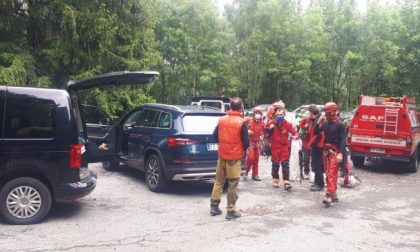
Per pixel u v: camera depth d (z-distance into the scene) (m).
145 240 5.45
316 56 32.28
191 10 30.45
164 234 5.71
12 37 15.03
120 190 8.35
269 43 32.66
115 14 16.05
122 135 9.44
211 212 6.75
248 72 33.41
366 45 32.75
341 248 5.41
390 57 31.92
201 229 5.99
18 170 5.89
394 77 32.41
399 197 8.65
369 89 34.41
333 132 7.74
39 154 5.96
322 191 8.90
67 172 6.11
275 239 5.66
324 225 6.43
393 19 32.50
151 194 8.13
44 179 6.13
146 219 6.42
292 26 32.38
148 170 8.48
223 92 35.31
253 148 9.88
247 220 6.55
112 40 16.33
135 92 18.72
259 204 7.64
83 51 15.79
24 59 14.33
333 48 34.31
